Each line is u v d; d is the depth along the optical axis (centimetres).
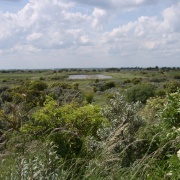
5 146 440
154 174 434
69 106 691
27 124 627
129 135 520
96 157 469
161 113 561
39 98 934
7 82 4819
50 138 598
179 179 409
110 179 410
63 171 411
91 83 5250
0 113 636
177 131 488
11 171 361
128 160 505
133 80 5656
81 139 609
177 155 431
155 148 516
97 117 657
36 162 349
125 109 567
